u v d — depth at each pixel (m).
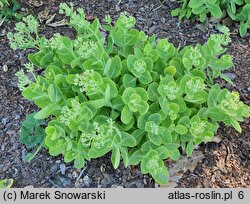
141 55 0.70
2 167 0.77
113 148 0.67
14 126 0.81
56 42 0.66
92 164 0.76
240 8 0.91
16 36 0.70
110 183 0.74
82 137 0.65
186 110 0.70
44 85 0.67
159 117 0.67
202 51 0.72
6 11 0.95
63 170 0.76
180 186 0.72
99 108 0.70
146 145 0.69
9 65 0.89
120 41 0.72
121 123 0.71
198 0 0.86
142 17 0.94
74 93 0.72
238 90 0.82
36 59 0.73
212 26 0.92
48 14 0.96
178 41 0.90
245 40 0.90
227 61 0.71
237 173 0.73
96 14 0.96
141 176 0.74
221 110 0.69
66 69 0.73
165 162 0.74
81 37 0.67
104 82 0.66
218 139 0.76
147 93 0.67
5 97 0.85
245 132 0.77
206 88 0.77
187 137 0.71
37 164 0.77
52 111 0.67
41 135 0.77
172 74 0.70
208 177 0.73
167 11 0.95
